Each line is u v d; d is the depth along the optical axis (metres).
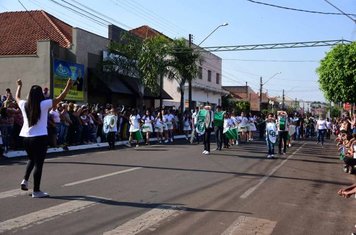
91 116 21.11
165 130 25.00
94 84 28.88
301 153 20.28
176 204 8.05
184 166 13.29
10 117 15.25
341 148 17.47
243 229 6.66
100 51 30.03
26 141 8.02
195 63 33.78
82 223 6.52
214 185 10.20
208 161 14.90
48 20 31.28
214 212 7.62
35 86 8.02
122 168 12.33
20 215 6.83
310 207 8.50
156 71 30.16
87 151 17.38
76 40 27.91
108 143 19.98
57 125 17.59
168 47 31.58
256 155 17.95
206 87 50.78
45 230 6.12
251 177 11.81
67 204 7.66
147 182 10.17
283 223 7.19
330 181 11.91
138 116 21.14
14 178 10.17
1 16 32.34
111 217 6.94
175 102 45.97
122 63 29.48
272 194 9.56
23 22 31.30
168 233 6.27
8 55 27.05
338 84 22.16
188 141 25.91
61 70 26.41
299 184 11.15
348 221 7.56
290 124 24.30
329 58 22.84
